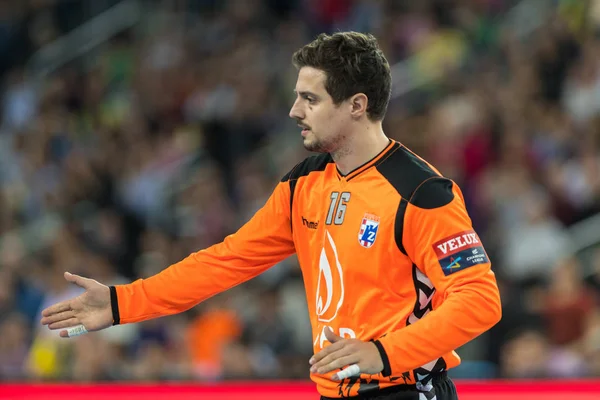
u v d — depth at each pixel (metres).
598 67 35.84
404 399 10.48
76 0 42.44
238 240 11.40
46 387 15.29
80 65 40.84
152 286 11.18
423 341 9.55
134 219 32.72
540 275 28.72
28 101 38.34
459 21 39.91
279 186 11.34
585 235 30.36
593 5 38.88
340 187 10.64
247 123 36.72
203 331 25.30
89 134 37.12
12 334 25.22
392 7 40.53
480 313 9.68
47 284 27.52
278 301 26.31
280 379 23.83
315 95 10.39
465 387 15.30
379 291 10.27
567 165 32.44
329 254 10.58
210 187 32.50
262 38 40.88
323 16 41.34
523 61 37.69
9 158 35.16
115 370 23.33
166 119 38.03
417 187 10.13
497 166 32.91
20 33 41.47
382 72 10.51
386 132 34.56
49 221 31.55
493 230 30.23
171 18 42.34
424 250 10.03
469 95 36.06
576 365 23.88
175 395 15.00
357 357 9.42
